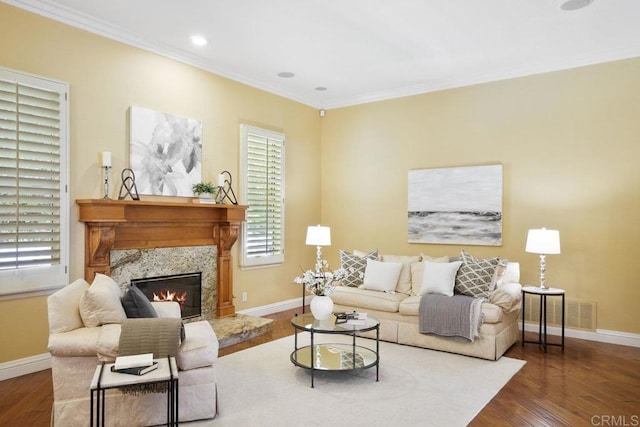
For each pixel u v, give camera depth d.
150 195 4.57
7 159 3.53
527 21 4.09
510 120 5.40
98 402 2.18
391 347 4.49
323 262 6.42
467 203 5.65
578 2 3.72
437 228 5.89
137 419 2.75
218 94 5.38
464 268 4.59
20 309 3.63
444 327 4.22
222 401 3.14
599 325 4.80
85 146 4.05
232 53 4.93
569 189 5.01
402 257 5.34
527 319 5.22
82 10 3.91
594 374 3.73
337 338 4.87
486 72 5.50
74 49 3.98
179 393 2.79
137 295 3.11
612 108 4.77
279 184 6.20
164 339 2.69
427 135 6.05
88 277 4.03
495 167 5.45
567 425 2.81
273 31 4.34
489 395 3.27
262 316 5.95
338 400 3.16
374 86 6.16
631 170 4.67
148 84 4.61
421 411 2.99
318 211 7.02
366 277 5.10
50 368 3.81
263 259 5.93
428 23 4.14
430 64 5.25
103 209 3.94
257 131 5.84
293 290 6.53
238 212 5.29
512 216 5.36
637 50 4.62
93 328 2.83
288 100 6.45
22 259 3.60
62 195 3.84
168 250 4.74
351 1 3.73
